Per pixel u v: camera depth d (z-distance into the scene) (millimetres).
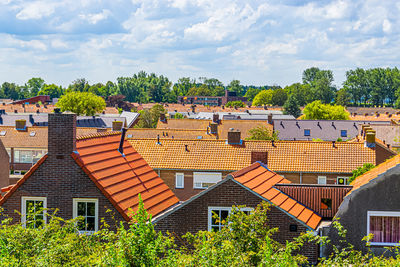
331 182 44000
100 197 20438
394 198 18641
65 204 20562
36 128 74000
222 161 44062
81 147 21625
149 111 132500
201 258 13234
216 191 19922
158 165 43812
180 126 98062
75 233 16938
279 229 19562
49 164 20656
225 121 94938
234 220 15156
